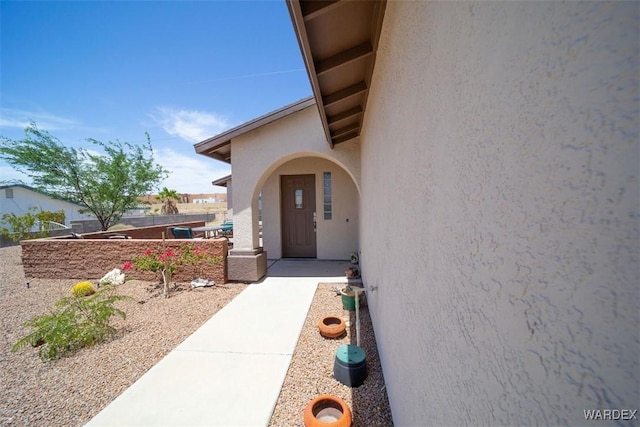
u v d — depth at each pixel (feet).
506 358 2.04
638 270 1.08
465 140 2.69
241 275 19.57
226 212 79.05
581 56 1.37
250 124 18.88
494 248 2.19
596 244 1.29
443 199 3.32
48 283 20.68
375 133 10.16
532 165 1.74
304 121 18.97
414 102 4.62
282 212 27.76
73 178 37.50
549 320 1.61
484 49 2.30
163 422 7.23
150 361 10.09
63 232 44.45
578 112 1.39
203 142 19.15
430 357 3.88
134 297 16.92
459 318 2.88
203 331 12.27
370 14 7.63
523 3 1.81
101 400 8.13
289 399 8.07
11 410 7.81
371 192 12.07
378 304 10.25
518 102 1.86
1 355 10.76
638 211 1.08
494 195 2.18
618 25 1.18
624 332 1.14
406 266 5.46
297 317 13.69
